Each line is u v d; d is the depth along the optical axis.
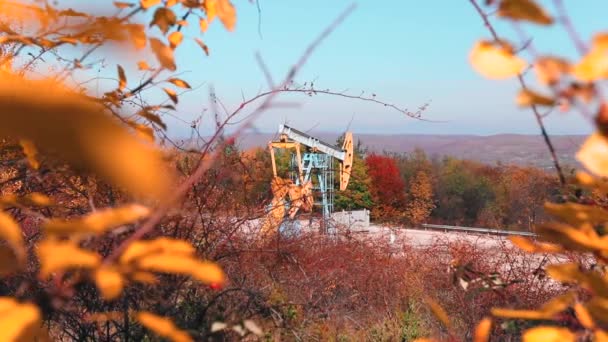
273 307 2.92
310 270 6.49
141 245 0.78
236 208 3.57
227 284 3.30
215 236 3.21
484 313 5.24
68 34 1.34
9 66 1.45
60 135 0.38
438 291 7.96
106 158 0.39
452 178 38.88
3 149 1.69
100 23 0.99
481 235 9.53
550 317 1.04
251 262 3.82
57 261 0.71
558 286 5.40
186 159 2.63
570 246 0.97
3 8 1.23
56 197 2.43
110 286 0.69
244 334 1.96
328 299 6.54
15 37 1.33
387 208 33.59
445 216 39.03
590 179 1.01
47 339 0.88
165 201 0.43
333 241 8.79
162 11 1.53
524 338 0.92
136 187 0.40
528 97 0.76
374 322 6.62
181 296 2.74
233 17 1.41
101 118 0.39
